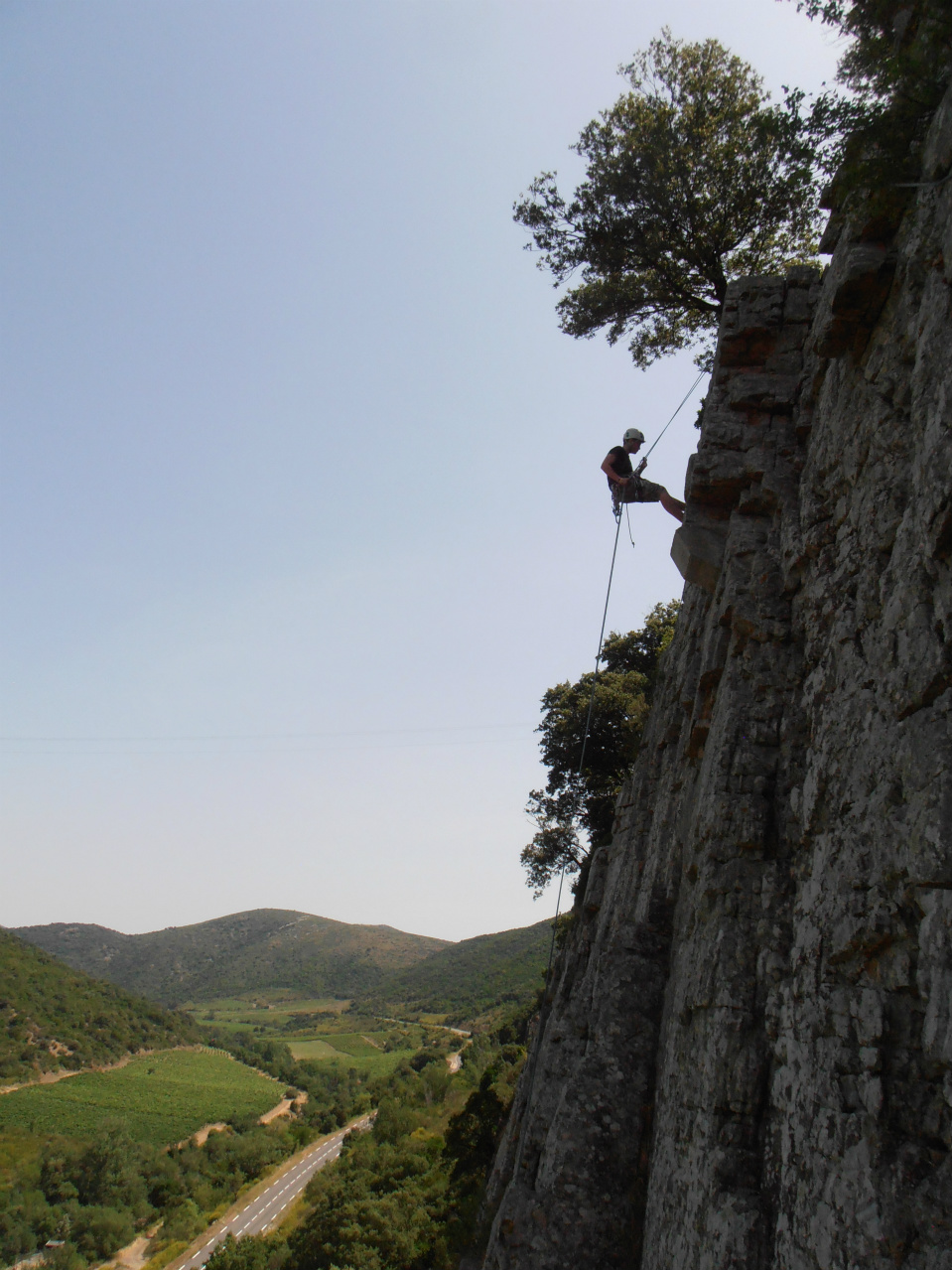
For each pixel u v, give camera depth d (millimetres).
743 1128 5609
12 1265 70750
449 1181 39188
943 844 4352
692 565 9812
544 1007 16031
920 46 6422
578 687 33750
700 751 9297
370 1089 121375
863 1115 4520
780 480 9109
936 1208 3861
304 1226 45281
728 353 10406
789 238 18984
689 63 19016
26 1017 145625
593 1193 7406
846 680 6160
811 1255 4508
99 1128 96125
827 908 5504
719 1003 6215
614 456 12289
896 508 6156
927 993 4301
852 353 7477
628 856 11992
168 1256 68312
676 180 18641
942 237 5777
